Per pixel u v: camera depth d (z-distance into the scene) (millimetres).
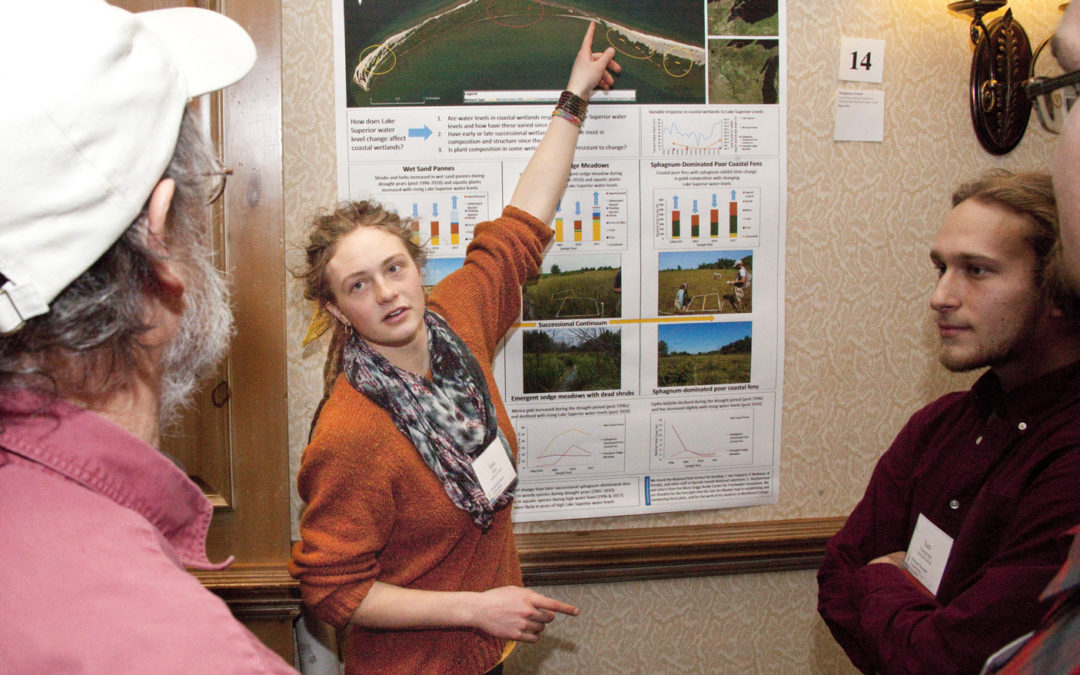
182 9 614
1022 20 1528
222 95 1312
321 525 1023
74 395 454
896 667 895
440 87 1388
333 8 1350
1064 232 510
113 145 432
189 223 525
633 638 1561
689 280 1491
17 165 393
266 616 1402
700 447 1535
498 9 1381
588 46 1354
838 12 1472
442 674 1088
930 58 1511
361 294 1024
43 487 417
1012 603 784
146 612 379
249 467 1387
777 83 1471
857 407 1582
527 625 1074
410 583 1087
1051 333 882
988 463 928
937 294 945
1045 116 583
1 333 406
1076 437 823
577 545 1485
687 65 1441
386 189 1400
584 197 1447
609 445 1505
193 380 573
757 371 1533
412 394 1046
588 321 1472
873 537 1103
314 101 1373
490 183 1413
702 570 1539
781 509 1585
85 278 444
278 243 1357
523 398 1472
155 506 476
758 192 1491
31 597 374
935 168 1541
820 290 1540
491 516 1083
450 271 1426
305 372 1420
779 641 1609
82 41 426
